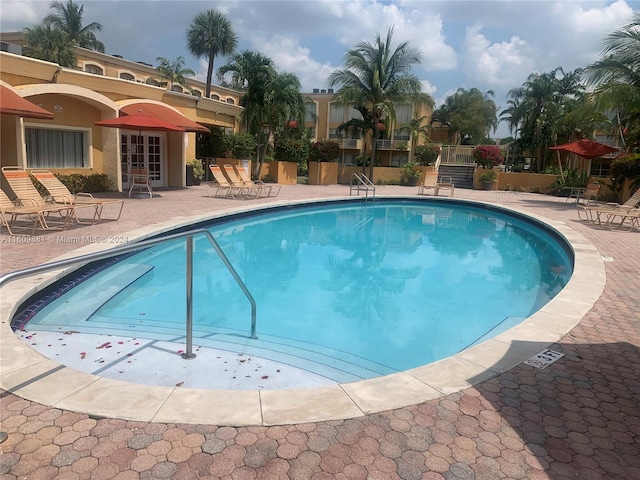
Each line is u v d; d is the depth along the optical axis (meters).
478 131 48.75
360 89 24.47
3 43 12.96
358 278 8.03
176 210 12.05
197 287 7.05
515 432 2.71
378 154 41.31
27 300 5.14
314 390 3.10
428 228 13.42
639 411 2.99
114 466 2.32
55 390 2.99
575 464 2.45
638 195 12.90
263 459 2.40
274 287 7.31
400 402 2.99
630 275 6.78
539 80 34.91
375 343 5.23
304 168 27.86
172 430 2.62
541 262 9.53
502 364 3.61
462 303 6.82
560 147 19.36
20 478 2.21
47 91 12.88
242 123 24.17
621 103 16.36
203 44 36.19
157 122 13.16
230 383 3.76
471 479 2.31
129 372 3.85
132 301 6.21
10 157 12.09
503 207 16.27
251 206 13.21
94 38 41.12
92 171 15.37
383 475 2.31
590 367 3.61
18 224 9.28
